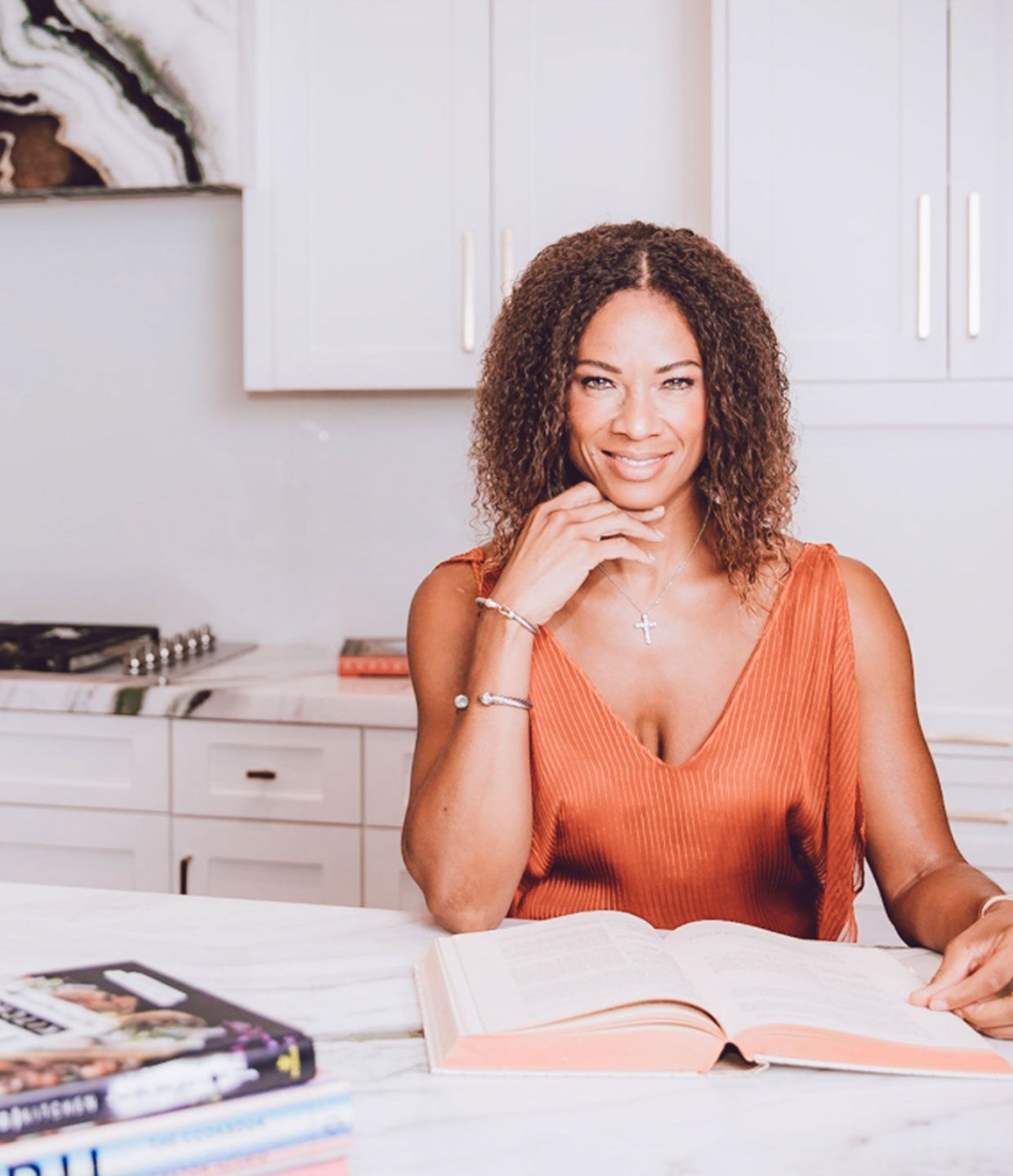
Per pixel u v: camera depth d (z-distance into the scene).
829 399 2.32
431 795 1.21
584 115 2.46
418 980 0.99
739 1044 0.83
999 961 0.92
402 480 2.85
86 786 2.43
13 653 2.54
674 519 1.34
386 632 2.88
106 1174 0.64
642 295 1.26
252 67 2.52
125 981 0.80
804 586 1.32
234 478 2.91
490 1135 0.75
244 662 2.68
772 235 2.31
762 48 2.29
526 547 1.27
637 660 1.34
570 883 1.33
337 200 2.52
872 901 2.30
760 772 1.27
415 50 2.48
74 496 2.97
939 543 2.36
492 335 1.44
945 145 2.26
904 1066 0.84
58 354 2.96
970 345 2.27
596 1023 0.84
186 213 2.88
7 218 2.95
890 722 1.32
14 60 2.61
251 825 2.37
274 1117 0.68
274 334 2.56
